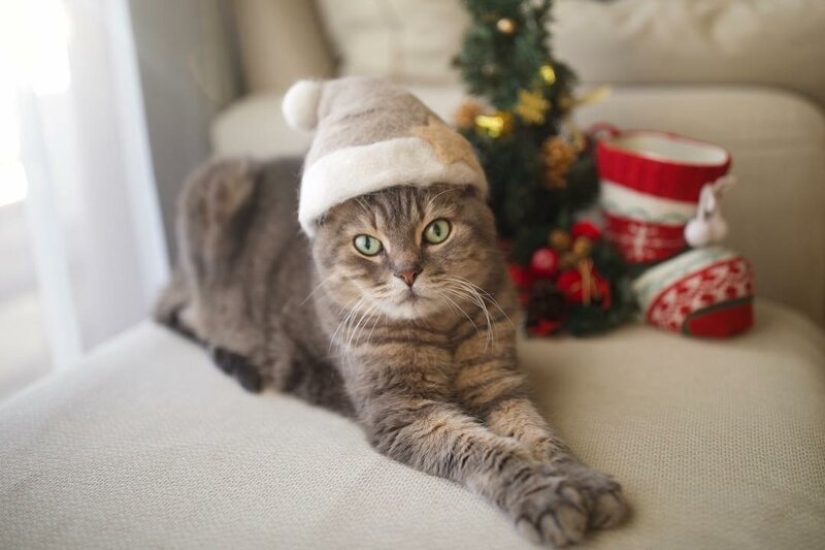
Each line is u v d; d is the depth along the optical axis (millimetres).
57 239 606
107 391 514
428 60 737
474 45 595
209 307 603
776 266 664
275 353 551
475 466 411
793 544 369
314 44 787
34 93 575
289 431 474
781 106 633
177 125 718
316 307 527
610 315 576
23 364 645
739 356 527
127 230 703
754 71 664
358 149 436
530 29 583
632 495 398
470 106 602
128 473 434
